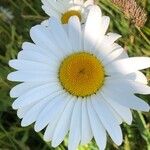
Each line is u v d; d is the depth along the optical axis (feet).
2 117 0.80
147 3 0.82
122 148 0.74
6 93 0.76
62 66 0.59
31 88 0.59
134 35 0.81
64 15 0.76
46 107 0.59
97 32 0.59
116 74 0.58
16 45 0.83
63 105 0.59
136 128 0.75
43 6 0.77
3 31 0.86
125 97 0.56
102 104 0.58
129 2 0.67
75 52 0.60
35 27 0.59
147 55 0.80
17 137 0.78
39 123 0.58
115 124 0.57
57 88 0.59
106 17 0.59
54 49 0.59
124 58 0.58
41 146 0.78
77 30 0.59
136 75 0.57
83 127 0.58
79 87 0.59
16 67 0.58
